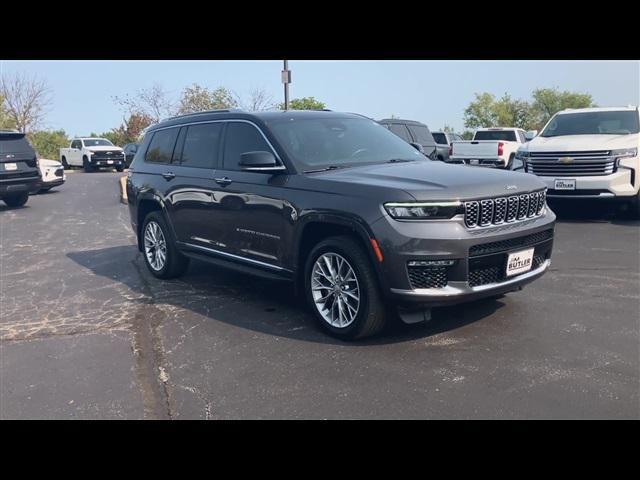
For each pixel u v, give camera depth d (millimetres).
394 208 4184
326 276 4746
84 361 4547
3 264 8320
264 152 5016
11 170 14102
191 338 4938
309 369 4160
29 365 4508
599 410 3426
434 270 4172
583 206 11266
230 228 5680
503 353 4281
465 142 18234
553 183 9844
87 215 13391
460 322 4953
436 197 4145
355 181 4543
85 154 31984
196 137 6391
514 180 4625
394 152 5668
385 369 4086
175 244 6664
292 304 5801
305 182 4848
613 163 9484
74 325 5461
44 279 7355
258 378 4062
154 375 4215
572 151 9719
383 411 3514
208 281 6891
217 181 5770
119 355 4648
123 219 12609
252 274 5488
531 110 53781
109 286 6871
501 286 4422
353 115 6234
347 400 3670
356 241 4496
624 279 6215
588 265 6875
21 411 3748
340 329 4641
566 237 8625
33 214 13758
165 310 5781
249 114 5688
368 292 4363
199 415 3584
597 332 4652
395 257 4152
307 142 5336
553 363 4082
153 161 7102
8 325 5531
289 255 5000
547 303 5422
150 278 7188
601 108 11250
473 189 4289
